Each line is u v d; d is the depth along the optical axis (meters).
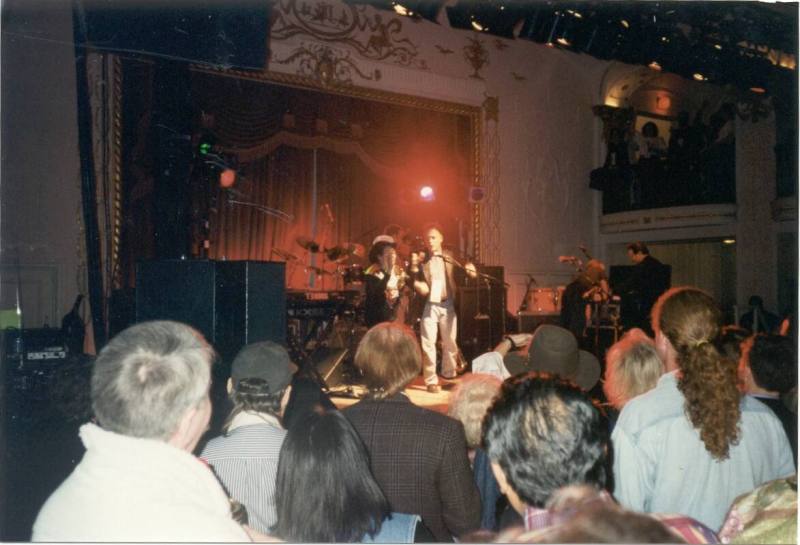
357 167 10.41
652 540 0.67
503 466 1.25
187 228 5.77
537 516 1.20
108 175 7.34
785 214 10.25
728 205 11.05
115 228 7.29
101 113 7.32
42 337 3.41
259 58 6.16
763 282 10.81
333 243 10.18
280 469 1.47
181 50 5.79
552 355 2.34
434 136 10.33
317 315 6.79
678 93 13.48
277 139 8.91
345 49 9.34
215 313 3.01
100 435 1.18
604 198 12.36
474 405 2.11
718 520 1.74
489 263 10.77
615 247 12.44
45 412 2.83
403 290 7.18
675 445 1.76
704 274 13.45
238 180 8.10
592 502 0.77
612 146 12.10
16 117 6.93
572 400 1.25
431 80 10.16
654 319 2.04
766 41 7.39
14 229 6.90
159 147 5.79
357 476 1.44
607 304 8.07
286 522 1.43
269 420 1.92
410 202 10.35
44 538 1.10
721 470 1.74
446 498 1.86
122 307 5.71
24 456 2.74
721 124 11.19
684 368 1.77
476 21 7.45
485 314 8.76
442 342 7.47
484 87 10.79
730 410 1.71
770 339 2.19
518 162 11.23
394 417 1.91
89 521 1.09
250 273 3.00
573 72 11.95
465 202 10.60
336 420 1.48
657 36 7.47
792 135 10.16
